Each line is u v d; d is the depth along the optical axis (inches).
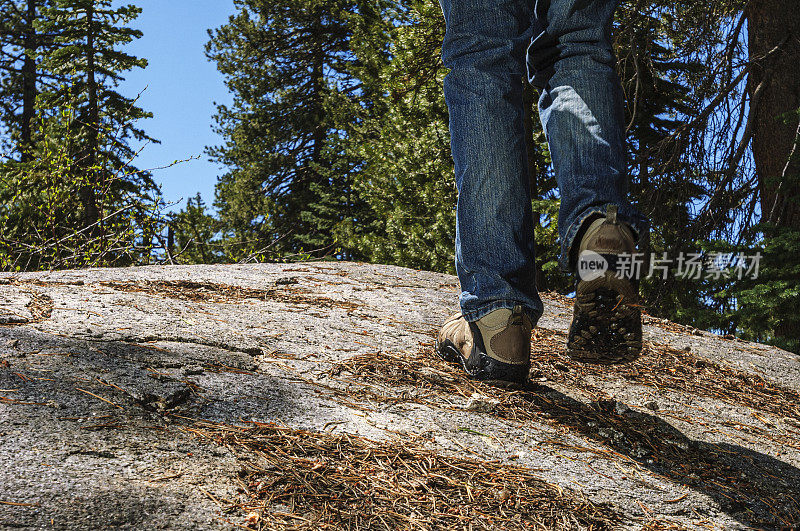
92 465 41.6
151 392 54.4
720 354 115.1
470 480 49.7
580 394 75.5
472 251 65.6
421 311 109.2
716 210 308.2
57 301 84.5
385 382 68.7
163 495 39.8
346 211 812.0
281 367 68.9
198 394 56.4
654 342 115.8
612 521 47.3
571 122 59.1
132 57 672.4
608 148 58.3
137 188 588.1
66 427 45.8
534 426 63.1
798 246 231.6
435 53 453.4
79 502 37.4
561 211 58.9
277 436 51.2
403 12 601.0
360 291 122.0
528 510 46.6
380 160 588.1
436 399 65.8
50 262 223.5
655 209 321.4
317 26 911.0
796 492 58.5
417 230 535.8
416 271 156.1
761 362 114.2
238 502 40.9
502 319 66.9
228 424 51.8
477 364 69.4
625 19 343.6
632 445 62.9
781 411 85.6
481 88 62.9
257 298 105.7
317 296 113.3
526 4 65.9
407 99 526.9
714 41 319.9
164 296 97.7
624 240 56.2
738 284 246.1
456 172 65.5
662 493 53.6
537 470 53.4
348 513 42.2
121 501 38.3
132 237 243.9
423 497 46.1
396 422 58.2
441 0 67.7
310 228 865.5
